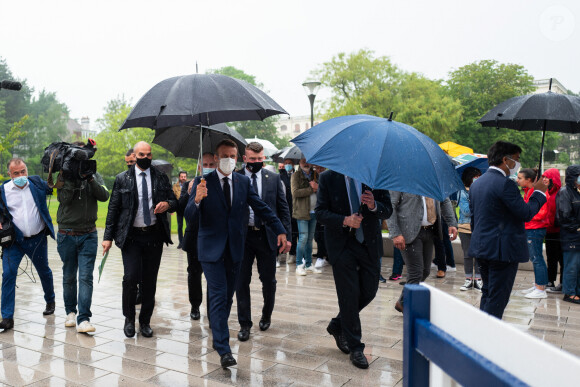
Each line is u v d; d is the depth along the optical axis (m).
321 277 7.80
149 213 4.60
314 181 7.99
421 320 1.13
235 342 4.51
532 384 0.77
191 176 48.56
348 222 3.72
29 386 3.50
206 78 4.09
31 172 71.12
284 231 4.19
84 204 4.88
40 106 89.50
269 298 4.87
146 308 4.70
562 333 4.99
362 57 42.16
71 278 5.03
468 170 7.18
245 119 4.59
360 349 3.89
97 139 49.34
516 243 3.86
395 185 3.19
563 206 6.32
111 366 3.90
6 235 4.89
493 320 0.88
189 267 5.23
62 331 4.83
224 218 3.95
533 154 40.66
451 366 0.98
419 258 5.02
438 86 44.91
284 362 4.00
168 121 4.48
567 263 6.36
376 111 40.66
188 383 3.57
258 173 5.02
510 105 5.27
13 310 4.96
